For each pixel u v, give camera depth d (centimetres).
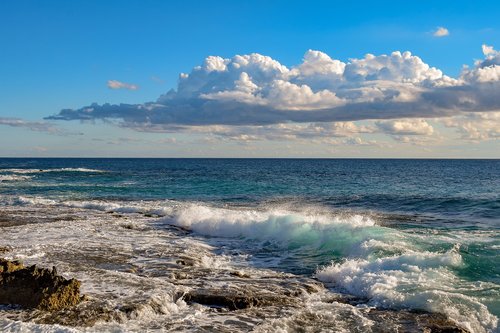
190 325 888
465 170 9750
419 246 1450
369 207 2958
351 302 1056
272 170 9600
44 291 933
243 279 1218
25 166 11019
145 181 5281
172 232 1952
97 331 823
